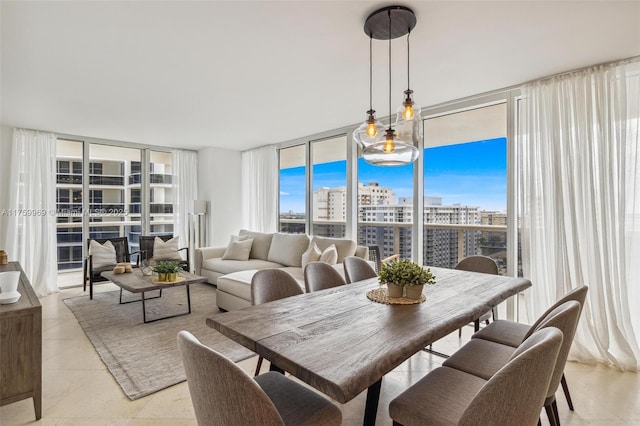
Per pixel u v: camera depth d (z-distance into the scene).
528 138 3.08
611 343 2.65
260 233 5.61
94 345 2.97
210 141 5.75
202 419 1.06
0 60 2.63
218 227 6.29
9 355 1.87
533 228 3.01
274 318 1.62
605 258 2.63
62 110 3.94
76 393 2.23
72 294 4.73
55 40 2.33
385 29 2.15
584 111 2.77
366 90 3.33
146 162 5.99
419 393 1.40
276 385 1.48
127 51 2.49
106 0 1.88
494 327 2.19
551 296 2.90
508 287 2.23
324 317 1.64
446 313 1.70
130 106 3.81
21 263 4.61
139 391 2.24
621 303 2.60
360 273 2.88
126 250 5.25
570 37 2.30
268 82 3.12
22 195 4.66
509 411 1.00
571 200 2.78
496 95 3.41
